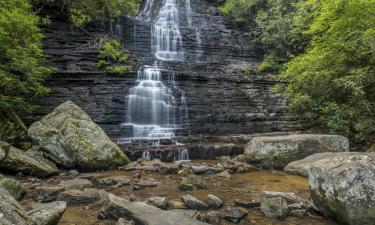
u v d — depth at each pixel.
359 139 10.99
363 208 4.67
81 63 13.79
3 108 9.06
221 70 16.73
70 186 6.46
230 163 9.30
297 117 13.91
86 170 8.41
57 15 15.35
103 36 15.84
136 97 13.31
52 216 4.57
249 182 7.47
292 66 12.09
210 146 10.53
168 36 18.77
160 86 14.16
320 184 5.21
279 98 15.06
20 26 9.20
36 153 8.41
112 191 6.60
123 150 9.95
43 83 12.23
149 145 10.84
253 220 5.07
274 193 5.99
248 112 13.94
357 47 10.57
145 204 5.14
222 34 20.56
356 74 10.31
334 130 11.50
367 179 4.75
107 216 4.99
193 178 7.04
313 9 14.73
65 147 8.50
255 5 21.44
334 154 8.02
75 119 9.08
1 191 3.93
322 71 10.91
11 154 7.30
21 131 9.08
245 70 17.23
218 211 5.31
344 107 11.15
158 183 7.21
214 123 13.25
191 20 21.70
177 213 4.82
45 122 9.23
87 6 15.85
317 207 5.35
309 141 9.14
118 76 13.75
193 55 18.84
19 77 9.84
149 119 13.25
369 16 10.20
